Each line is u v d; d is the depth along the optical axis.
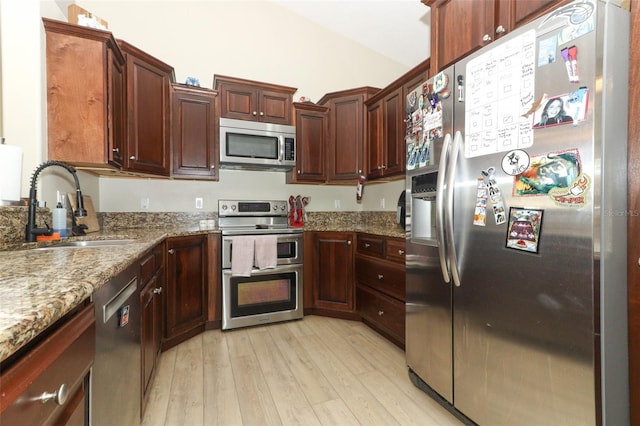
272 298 2.71
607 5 0.98
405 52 3.43
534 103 1.10
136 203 2.79
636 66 1.02
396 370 1.94
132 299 1.21
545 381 1.09
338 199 3.58
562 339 1.04
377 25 3.15
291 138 3.01
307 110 3.11
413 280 1.76
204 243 2.52
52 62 1.78
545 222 1.08
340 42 3.53
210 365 1.99
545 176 1.07
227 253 2.56
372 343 2.34
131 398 1.19
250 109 2.90
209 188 3.06
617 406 1.01
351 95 3.12
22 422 0.47
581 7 0.99
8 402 0.44
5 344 0.40
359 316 2.80
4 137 1.66
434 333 1.59
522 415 1.16
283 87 2.99
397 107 2.61
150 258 1.63
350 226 3.40
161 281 2.01
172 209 2.92
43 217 1.63
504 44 1.20
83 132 1.83
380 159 2.84
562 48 1.03
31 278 0.74
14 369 0.47
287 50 3.34
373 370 1.94
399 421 1.48
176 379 1.82
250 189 3.21
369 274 2.58
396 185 3.09
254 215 3.08
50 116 1.78
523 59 1.14
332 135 3.18
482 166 1.29
